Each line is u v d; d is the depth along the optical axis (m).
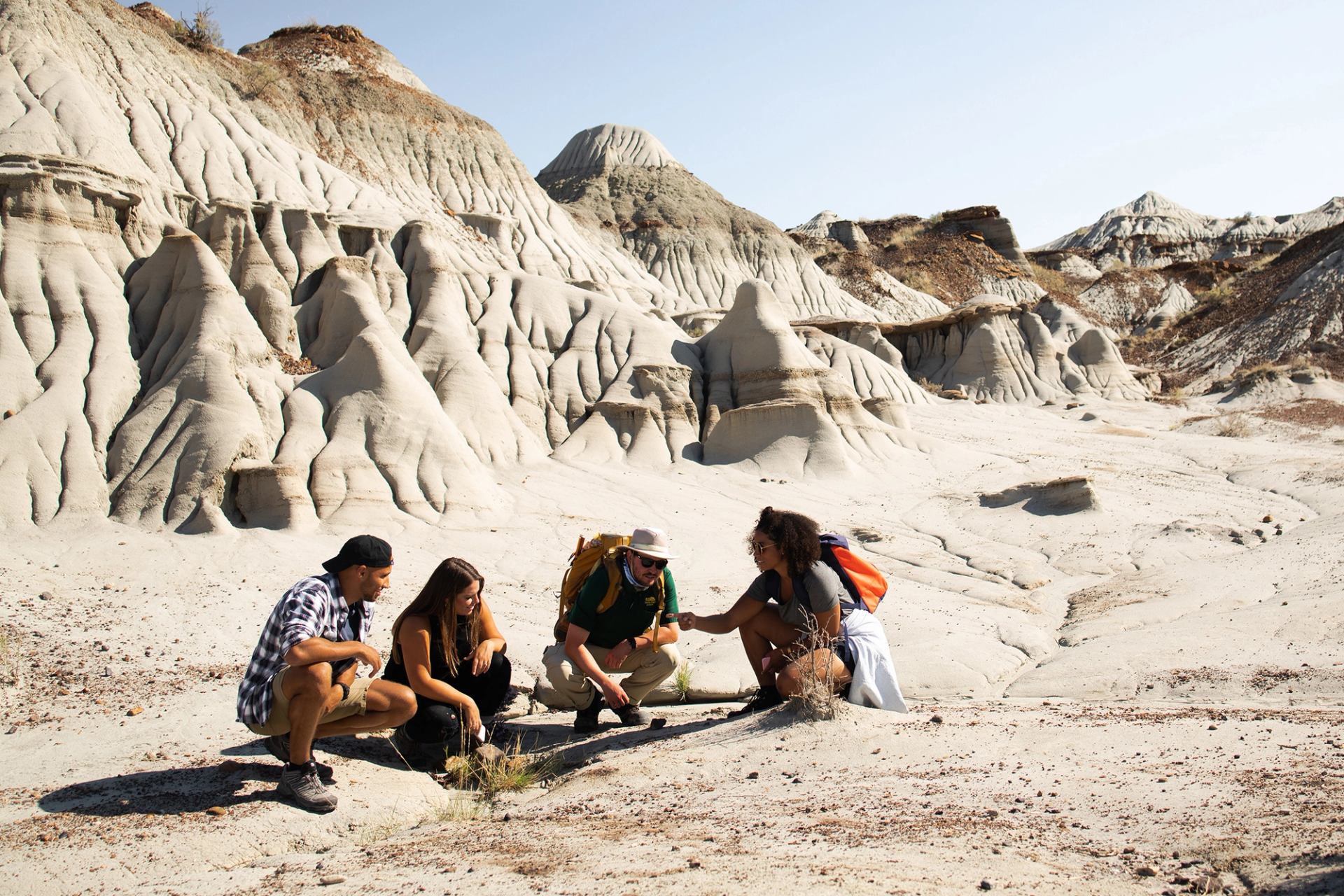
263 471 17.16
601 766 5.74
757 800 4.75
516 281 30.14
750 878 3.46
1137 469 27.22
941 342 51.94
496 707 6.88
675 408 27.12
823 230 124.69
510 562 16.38
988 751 5.34
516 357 27.38
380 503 18.11
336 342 23.20
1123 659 9.20
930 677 9.22
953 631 11.34
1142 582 13.97
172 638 10.81
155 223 22.98
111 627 10.96
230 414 17.86
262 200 29.02
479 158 45.75
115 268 21.39
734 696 8.70
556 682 7.09
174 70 32.88
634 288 45.19
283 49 46.69
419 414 20.02
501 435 23.75
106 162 23.88
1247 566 13.59
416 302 26.36
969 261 92.12
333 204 31.39
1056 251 114.50
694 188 75.12
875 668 6.50
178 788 5.61
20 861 4.55
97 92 27.69
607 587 6.96
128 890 4.24
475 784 6.08
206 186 28.33
